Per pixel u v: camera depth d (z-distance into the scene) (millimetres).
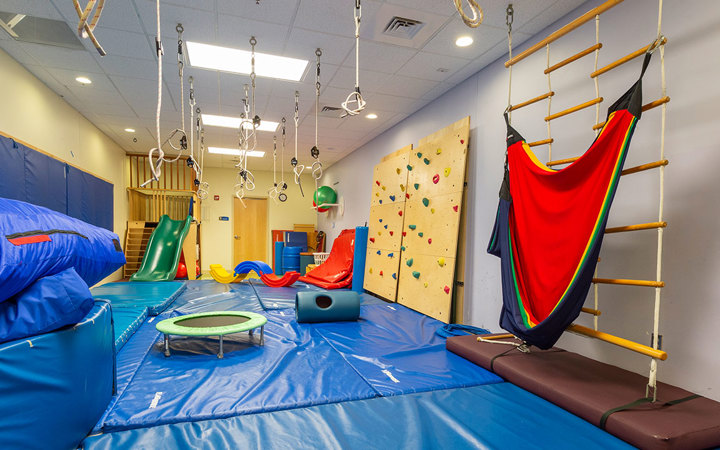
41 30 3383
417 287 4781
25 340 1309
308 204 11188
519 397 2180
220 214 10367
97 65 4098
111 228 6770
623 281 2189
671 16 2342
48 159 4398
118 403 1943
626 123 2041
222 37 3506
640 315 2471
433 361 2789
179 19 3209
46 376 1365
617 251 2646
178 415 1827
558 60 3182
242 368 2516
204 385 2213
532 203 2607
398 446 1620
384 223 5934
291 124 6219
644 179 2490
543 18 3154
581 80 2965
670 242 2314
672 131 2328
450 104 4707
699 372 2133
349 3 2984
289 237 10125
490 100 3992
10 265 1288
